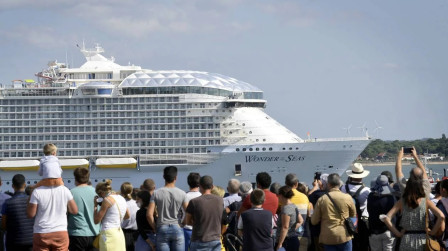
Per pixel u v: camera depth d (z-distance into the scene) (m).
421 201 32.12
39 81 176.88
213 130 165.75
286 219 36.09
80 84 175.00
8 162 167.50
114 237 35.75
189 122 166.50
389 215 32.84
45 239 33.28
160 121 167.38
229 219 39.31
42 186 33.72
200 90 166.62
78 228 36.03
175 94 166.88
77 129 168.75
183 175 167.25
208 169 165.75
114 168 167.25
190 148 166.38
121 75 176.50
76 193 36.09
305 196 39.78
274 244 38.34
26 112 169.75
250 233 33.97
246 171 164.62
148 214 36.59
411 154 36.91
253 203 34.38
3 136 169.75
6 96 170.25
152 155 166.25
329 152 162.50
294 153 163.00
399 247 32.56
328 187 37.78
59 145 169.12
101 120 168.50
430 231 32.22
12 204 35.44
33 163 166.38
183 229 39.50
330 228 35.25
